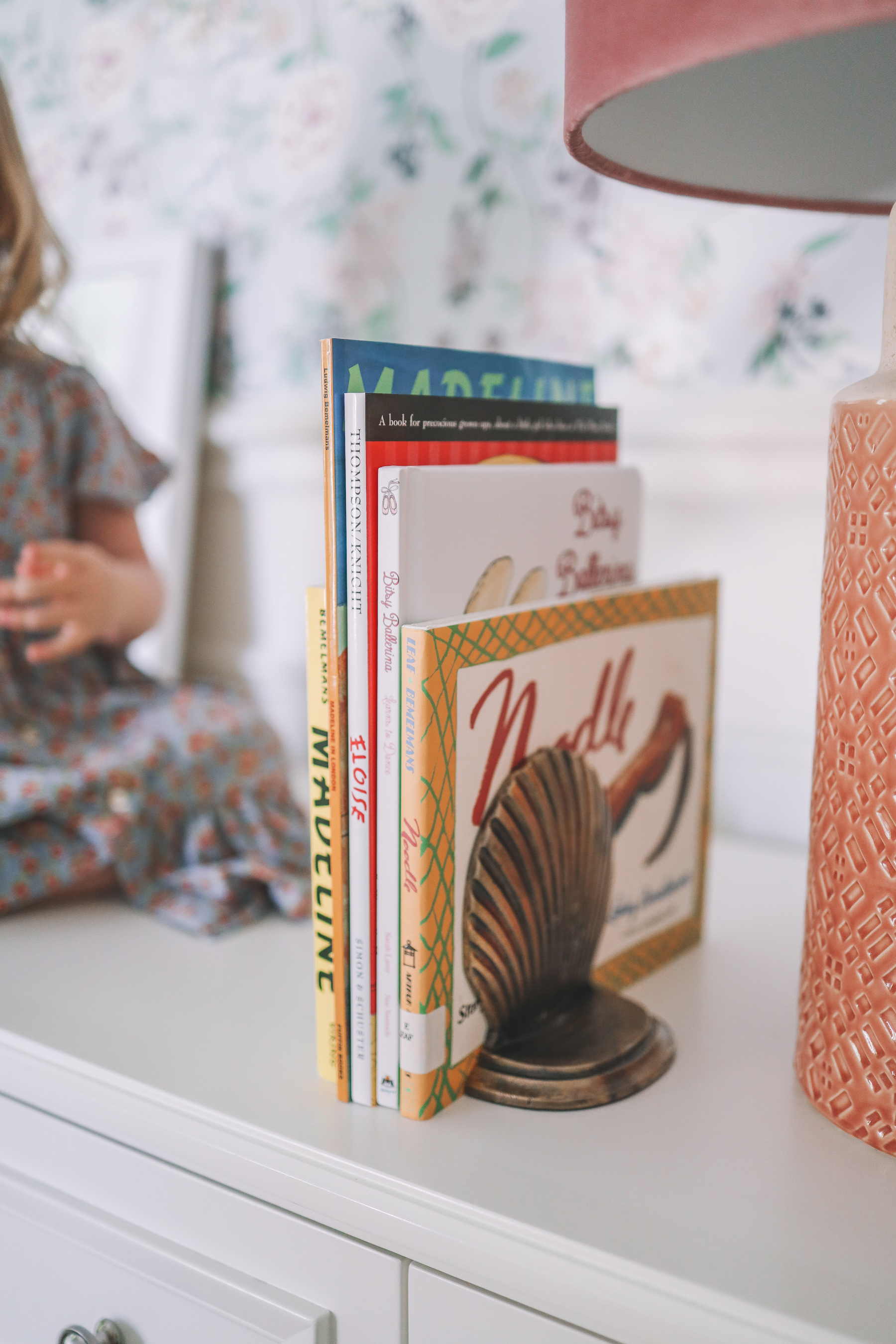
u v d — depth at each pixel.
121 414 1.17
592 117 0.46
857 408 0.43
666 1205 0.42
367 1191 0.44
